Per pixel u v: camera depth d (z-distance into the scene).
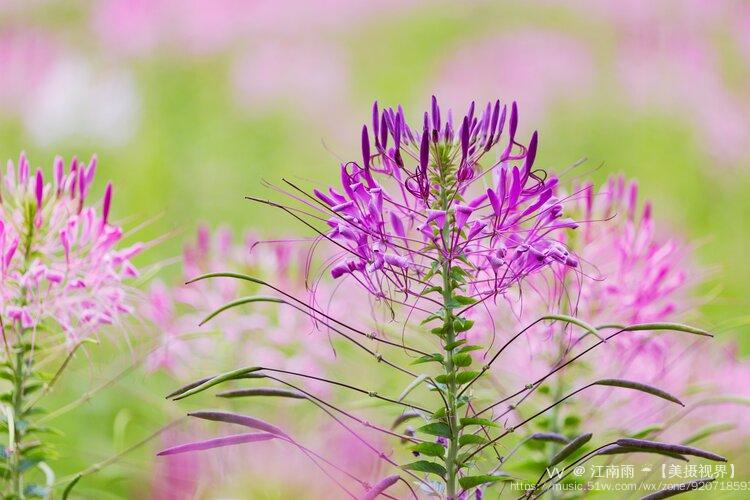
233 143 3.57
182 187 3.07
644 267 1.66
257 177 3.33
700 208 3.21
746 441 1.79
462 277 1.48
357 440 1.64
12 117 3.37
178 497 1.70
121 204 2.94
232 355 1.81
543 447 1.63
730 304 2.21
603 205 1.67
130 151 3.19
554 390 1.66
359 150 3.71
